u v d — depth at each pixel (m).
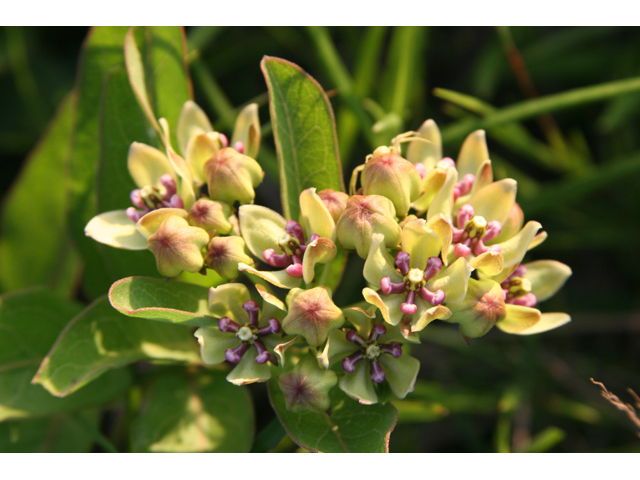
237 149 0.27
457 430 0.36
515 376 0.34
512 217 0.26
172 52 0.28
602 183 0.33
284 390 0.24
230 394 0.28
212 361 0.24
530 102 0.33
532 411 0.35
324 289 0.24
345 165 0.35
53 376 0.25
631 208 0.36
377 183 0.25
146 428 0.27
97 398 0.28
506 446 0.32
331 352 0.24
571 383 0.35
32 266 0.33
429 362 0.36
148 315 0.23
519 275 0.26
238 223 0.26
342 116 0.35
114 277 0.28
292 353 0.26
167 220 0.24
